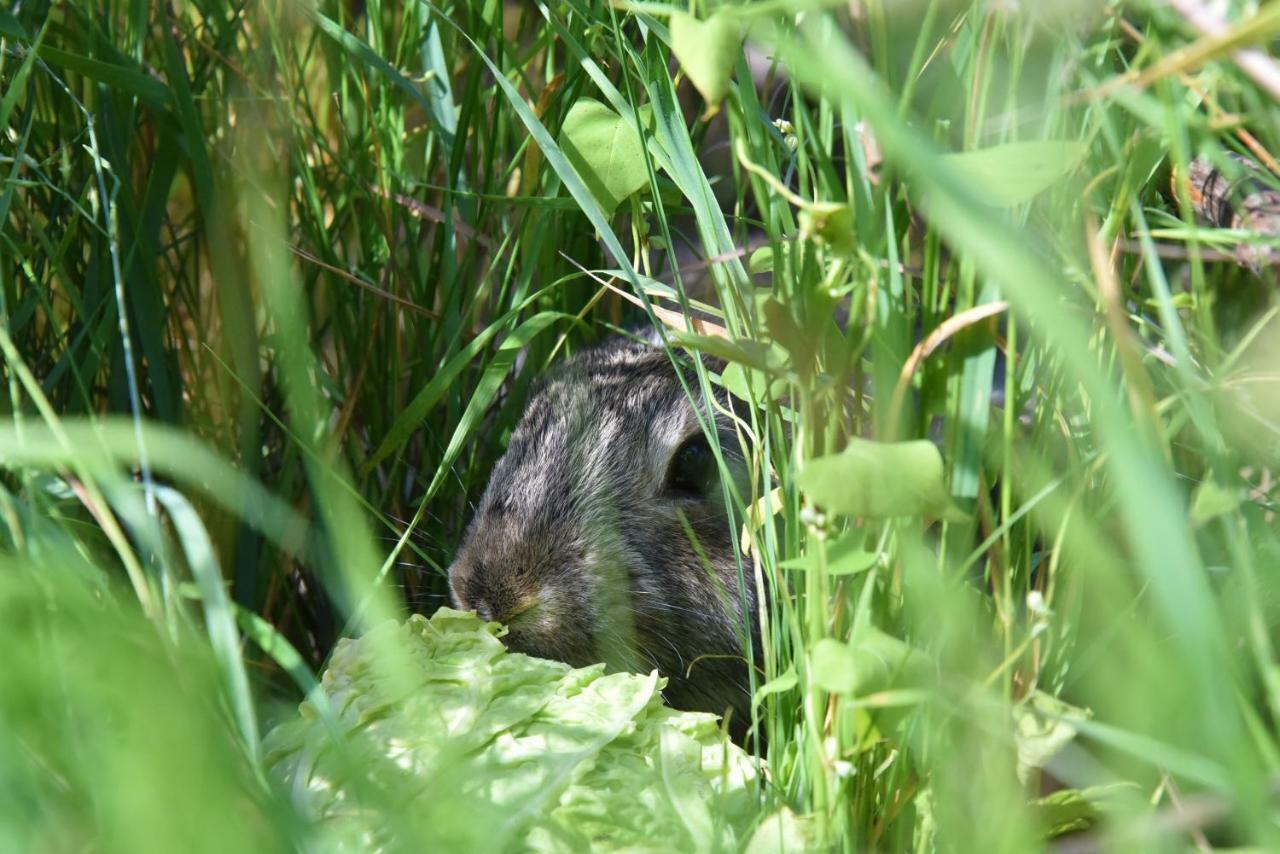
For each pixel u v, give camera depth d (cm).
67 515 498
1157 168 425
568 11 594
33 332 589
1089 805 365
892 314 349
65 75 609
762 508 421
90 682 299
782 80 566
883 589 367
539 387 656
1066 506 356
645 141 438
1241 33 294
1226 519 363
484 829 325
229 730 331
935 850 361
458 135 647
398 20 710
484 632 448
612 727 403
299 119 701
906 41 378
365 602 350
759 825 370
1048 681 385
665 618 568
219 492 457
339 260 684
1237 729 265
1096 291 354
